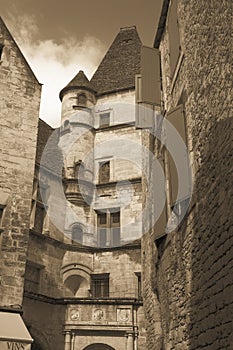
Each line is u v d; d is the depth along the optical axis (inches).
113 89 928.3
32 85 577.6
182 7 404.2
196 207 318.0
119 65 996.6
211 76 298.8
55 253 691.4
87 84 920.9
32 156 538.0
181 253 353.7
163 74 506.3
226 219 250.1
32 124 555.5
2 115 541.3
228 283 241.1
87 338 602.9
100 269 721.0
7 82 561.0
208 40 310.8
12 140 534.3
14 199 506.0
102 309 617.0
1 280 461.1
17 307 456.4
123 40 1063.0
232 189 242.1
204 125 313.3
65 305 620.7
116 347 596.1
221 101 272.1
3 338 402.6
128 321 605.9
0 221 490.0
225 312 244.2
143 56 510.6
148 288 522.3
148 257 531.8
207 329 276.7
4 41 582.2
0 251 473.7
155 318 463.2
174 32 434.3
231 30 255.1
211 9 305.6
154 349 456.4
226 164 255.4
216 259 265.3
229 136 251.4
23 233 494.0
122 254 719.1
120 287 693.3
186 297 332.5
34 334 578.2
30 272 637.9
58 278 679.7
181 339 342.3
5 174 514.0
